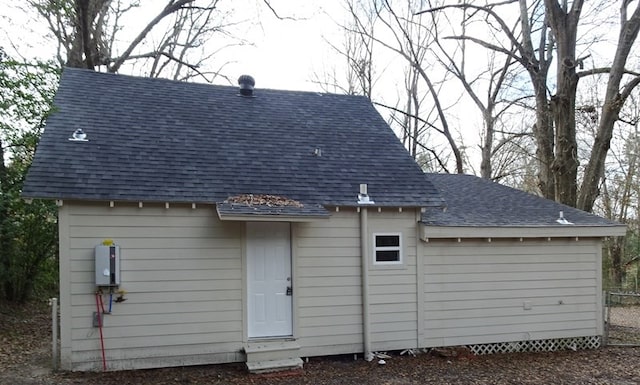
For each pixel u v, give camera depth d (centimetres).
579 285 895
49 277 1197
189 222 706
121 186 672
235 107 962
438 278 821
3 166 920
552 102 1256
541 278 873
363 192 791
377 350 783
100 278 638
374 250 794
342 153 897
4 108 853
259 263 745
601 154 1236
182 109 902
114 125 794
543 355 833
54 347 642
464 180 1189
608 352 859
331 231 775
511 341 850
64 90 844
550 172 1341
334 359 766
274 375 671
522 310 859
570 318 884
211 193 711
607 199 2338
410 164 905
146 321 676
